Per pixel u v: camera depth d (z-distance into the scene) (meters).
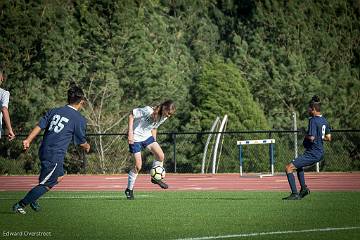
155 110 36.81
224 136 92.44
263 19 133.88
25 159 103.31
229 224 25.47
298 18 135.12
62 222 26.30
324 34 137.25
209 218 27.33
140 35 122.12
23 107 115.81
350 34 141.50
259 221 26.30
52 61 119.94
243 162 91.62
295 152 73.31
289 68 129.75
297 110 128.62
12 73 120.88
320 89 128.88
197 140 99.50
